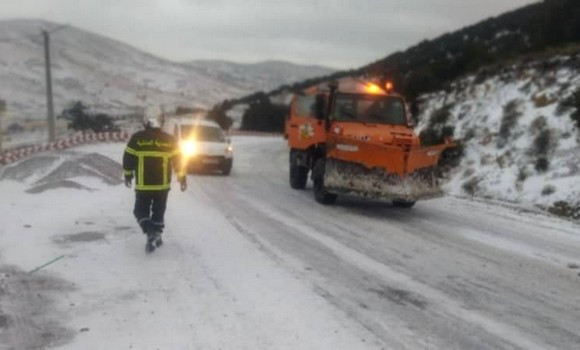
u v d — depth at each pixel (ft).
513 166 56.34
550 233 36.55
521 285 25.00
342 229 35.47
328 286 23.67
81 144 103.04
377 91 46.14
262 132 208.64
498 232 36.40
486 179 56.24
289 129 54.24
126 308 20.27
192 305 20.76
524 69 78.28
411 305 21.88
